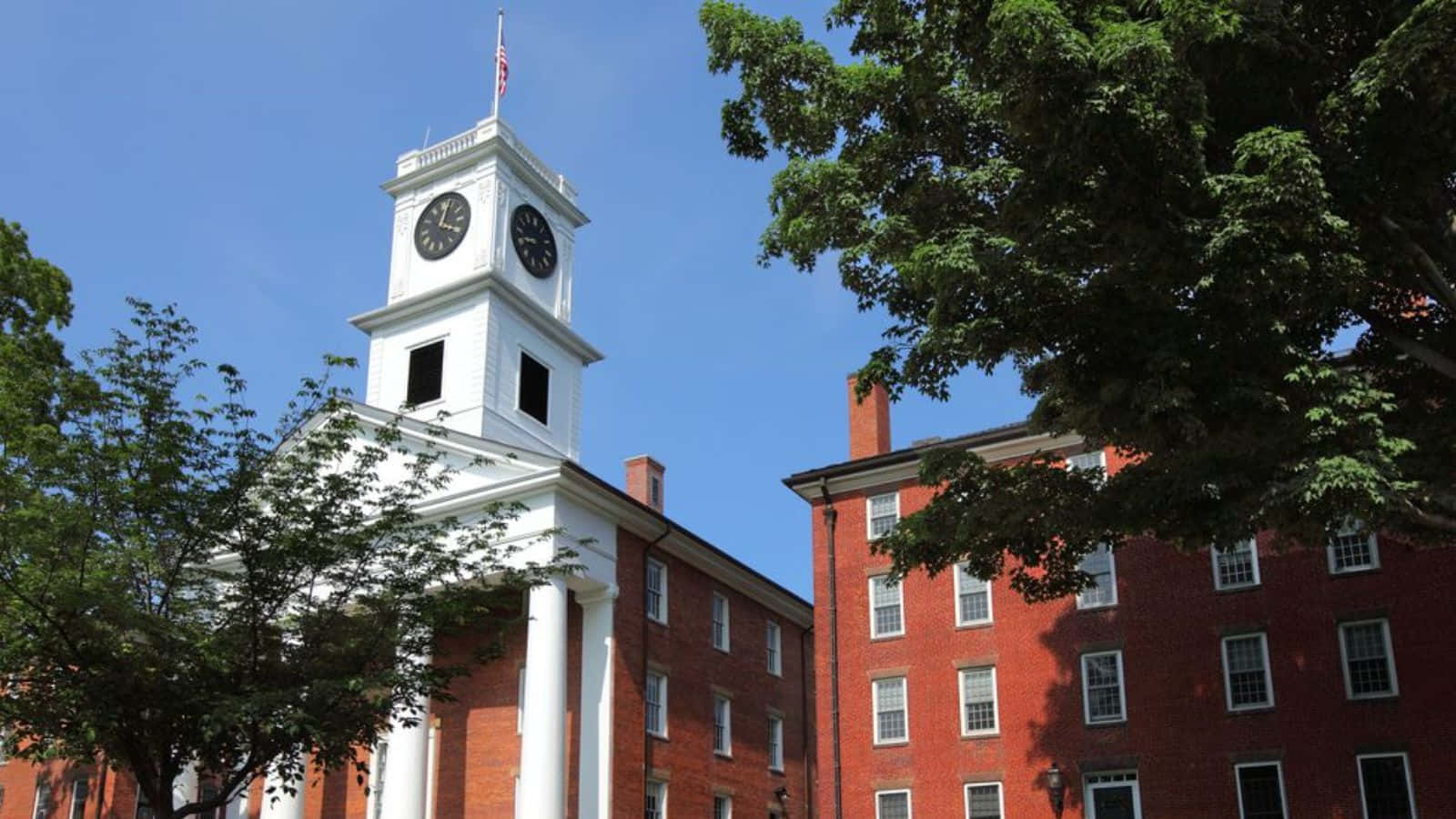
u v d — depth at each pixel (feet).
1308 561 99.04
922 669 111.34
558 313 157.17
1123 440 58.08
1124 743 101.40
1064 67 47.19
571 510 117.70
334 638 67.41
